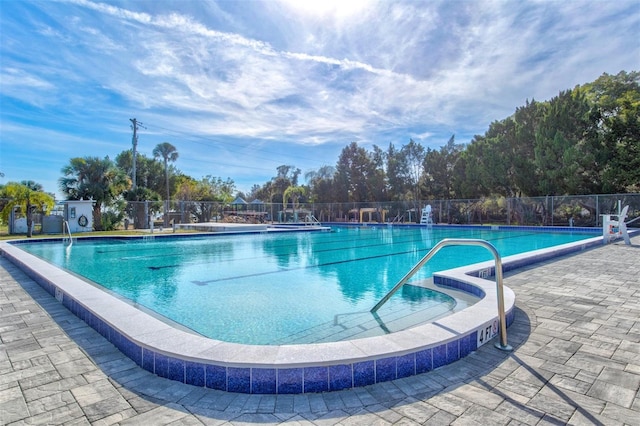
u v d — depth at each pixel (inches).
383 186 1280.8
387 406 74.6
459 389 81.5
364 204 1079.0
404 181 1288.1
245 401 77.5
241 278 260.5
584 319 131.7
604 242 404.5
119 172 776.9
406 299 185.2
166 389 82.7
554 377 86.4
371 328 142.6
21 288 193.9
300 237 634.8
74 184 708.7
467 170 1000.2
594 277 210.7
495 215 834.2
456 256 380.8
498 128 1042.1
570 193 744.3
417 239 591.8
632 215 620.1
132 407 74.3
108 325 113.4
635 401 74.8
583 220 686.5
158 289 223.6
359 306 179.3
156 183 1298.0
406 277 147.1
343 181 1302.9
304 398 78.8
